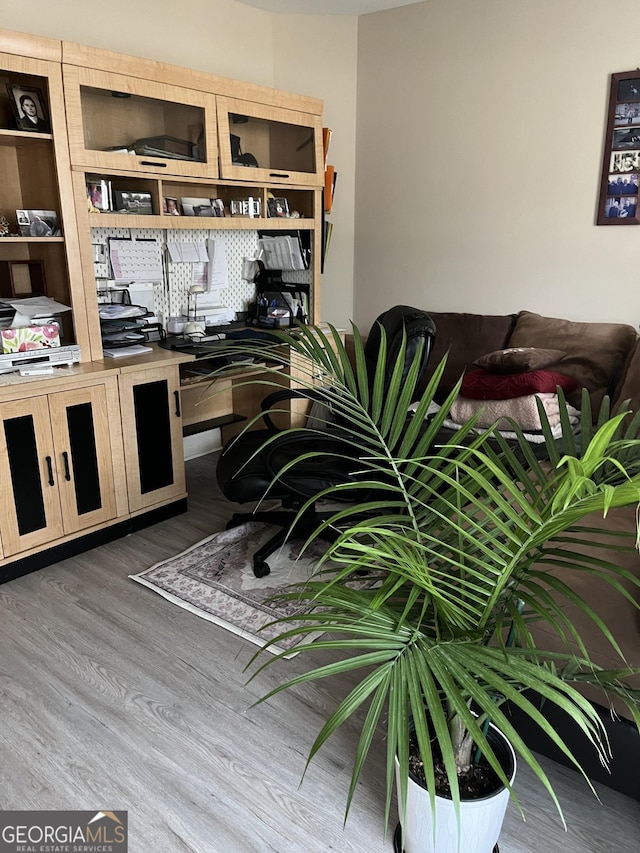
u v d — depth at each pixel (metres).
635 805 1.53
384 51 3.83
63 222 2.54
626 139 3.17
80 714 1.79
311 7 3.69
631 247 3.27
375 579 1.24
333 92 3.97
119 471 2.74
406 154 3.90
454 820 1.19
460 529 1.02
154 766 1.63
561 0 3.21
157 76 2.70
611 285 3.38
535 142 3.44
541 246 3.55
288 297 3.75
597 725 1.41
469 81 3.58
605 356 3.10
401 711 0.93
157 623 2.21
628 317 3.36
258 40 3.69
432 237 3.93
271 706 1.85
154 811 1.50
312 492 2.33
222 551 2.69
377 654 1.02
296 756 1.67
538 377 2.92
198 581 2.46
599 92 3.21
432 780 0.85
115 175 2.77
